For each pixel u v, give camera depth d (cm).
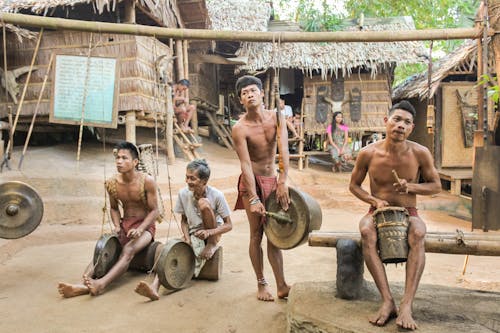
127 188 466
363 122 1271
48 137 1105
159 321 356
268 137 386
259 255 398
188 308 383
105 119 838
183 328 345
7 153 790
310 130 1303
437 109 1158
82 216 723
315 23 1455
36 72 919
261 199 386
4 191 428
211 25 1195
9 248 555
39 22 427
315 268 498
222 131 1537
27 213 435
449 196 1069
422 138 1257
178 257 424
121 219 485
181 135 1078
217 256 452
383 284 289
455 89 1149
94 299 402
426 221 884
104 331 337
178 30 433
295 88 1566
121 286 438
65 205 715
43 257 542
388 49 1196
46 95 916
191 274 440
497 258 575
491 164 406
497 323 279
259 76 1413
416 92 1132
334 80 1282
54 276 469
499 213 404
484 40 410
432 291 348
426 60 1180
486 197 407
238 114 1680
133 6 921
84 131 1131
